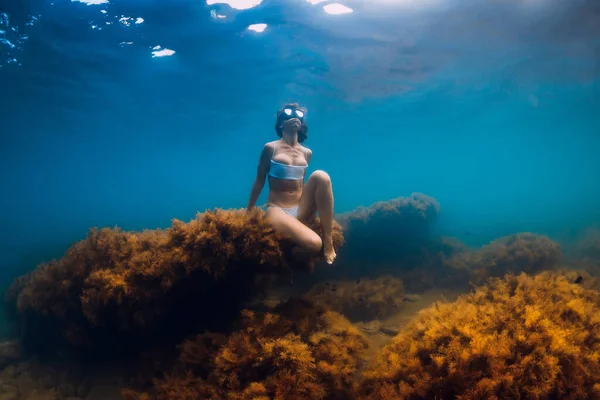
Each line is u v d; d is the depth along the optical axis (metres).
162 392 4.17
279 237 4.44
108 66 18.72
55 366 5.48
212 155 54.81
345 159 71.06
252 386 3.61
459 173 116.69
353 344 4.15
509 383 2.87
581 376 2.89
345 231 10.52
